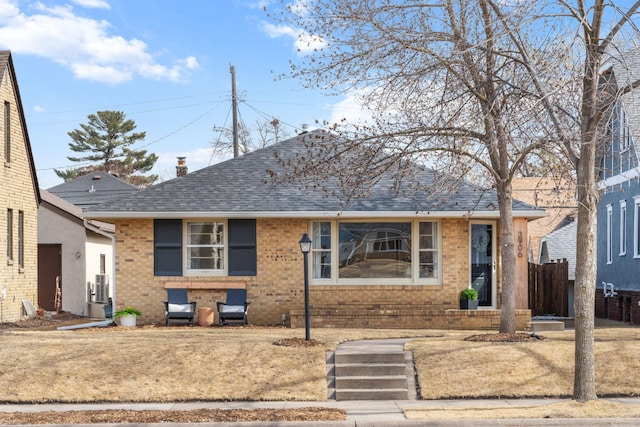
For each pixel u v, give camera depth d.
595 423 10.37
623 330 18.19
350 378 13.01
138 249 20.33
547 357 13.66
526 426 10.39
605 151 16.97
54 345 14.89
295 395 12.45
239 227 20.33
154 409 11.65
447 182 15.35
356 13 13.66
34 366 13.50
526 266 20.33
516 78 13.59
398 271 20.28
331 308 20.03
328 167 15.01
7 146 22.20
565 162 14.82
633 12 11.40
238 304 20.03
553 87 12.59
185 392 12.52
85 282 26.92
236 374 13.21
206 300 20.30
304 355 14.07
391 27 13.64
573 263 29.02
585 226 11.52
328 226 20.41
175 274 20.27
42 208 27.20
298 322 19.05
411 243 20.31
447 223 20.22
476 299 19.75
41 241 27.09
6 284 21.66
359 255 20.34
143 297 20.27
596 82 11.60
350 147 14.48
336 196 19.42
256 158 22.39
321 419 10.74
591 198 11.50
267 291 20.23
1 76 21.55
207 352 14.20
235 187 20.98
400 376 13.21
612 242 26.27
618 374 12.92
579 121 12.19
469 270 20.22
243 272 20.28
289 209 19.88
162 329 18.62
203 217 20.05
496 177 15.30
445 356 13.93
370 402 12.20
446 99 14.09
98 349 14.47
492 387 12.55
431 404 11.92
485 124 14.05
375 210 19.73
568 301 26.02
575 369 11.68
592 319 11.59
